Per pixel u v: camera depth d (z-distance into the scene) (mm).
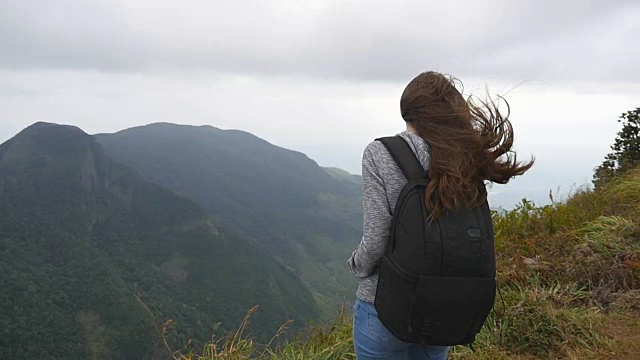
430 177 1813
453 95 1927
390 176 1868
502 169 1862
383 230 1854
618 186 8062
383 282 1860
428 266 1754
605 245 5395
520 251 5898
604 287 4688
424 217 1772
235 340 3891
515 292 4551
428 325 1807
